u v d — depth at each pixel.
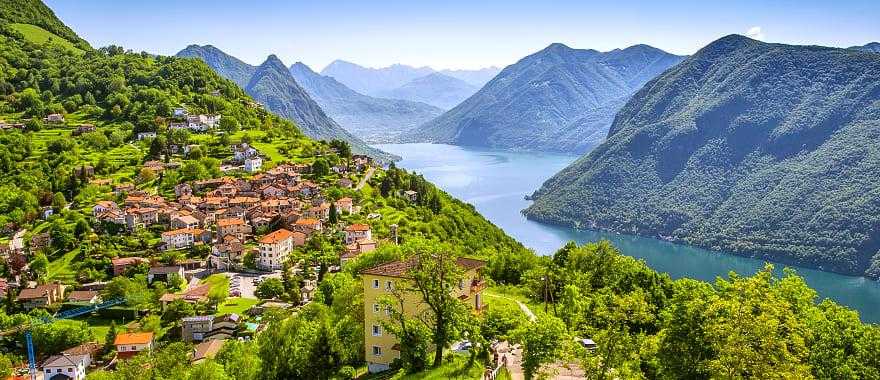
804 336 79.12
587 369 71.31
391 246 136.50
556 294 133.00
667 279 141.38
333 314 108.88
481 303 100.56
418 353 80.75
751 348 60.84
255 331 172.38
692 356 68.50
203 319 179.12
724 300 67.81
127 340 172.50
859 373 79.62
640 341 70.94
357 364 96.75
